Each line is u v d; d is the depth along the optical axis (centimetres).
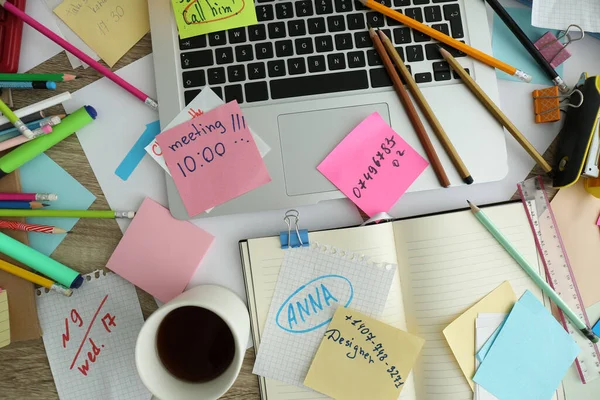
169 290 51
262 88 51
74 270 51
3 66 51
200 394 44
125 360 52
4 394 51
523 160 54
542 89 53
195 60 51
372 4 51
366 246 51
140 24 53
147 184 52
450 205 53
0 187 51
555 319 52
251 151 51
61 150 52
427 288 50
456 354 50
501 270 51
